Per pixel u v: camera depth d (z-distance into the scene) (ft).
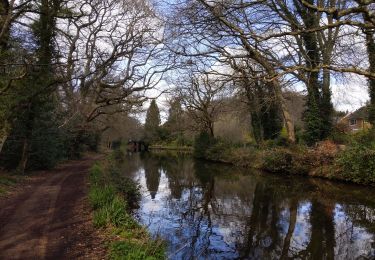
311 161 75.41
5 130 49.32
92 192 39.81
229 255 30.04
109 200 35.68
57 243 24.49
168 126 240.53
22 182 51.06
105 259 21.80
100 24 82.84
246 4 27.30
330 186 62.80
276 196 55.83
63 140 87.97
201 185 69.82
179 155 174.19
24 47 54.49
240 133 152.35
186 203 51.80
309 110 88.43
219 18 30.12
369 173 60.29
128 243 23.65
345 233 35.99
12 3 49.01
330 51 41.06
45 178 57.62
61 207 35.29
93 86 90.94
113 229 27.73
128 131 199.62
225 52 43.21
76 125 96.68
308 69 27.37
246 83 43.75
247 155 104.78
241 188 65.10
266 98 77.61
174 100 135.85
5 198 38.50
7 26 47.14
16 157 63.98
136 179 78.38
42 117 65.77
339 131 93.66
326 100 88.48
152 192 61.62
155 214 44.14
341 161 66.28
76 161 96.32
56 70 64.75
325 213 44.01
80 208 35.01
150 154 183.32
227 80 40.34
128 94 91.81
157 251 23.75
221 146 129.08
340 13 21.80
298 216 42.93
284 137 95.96
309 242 33.42
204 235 35.53
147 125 250.16
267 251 31.22
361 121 154.10
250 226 38.99
